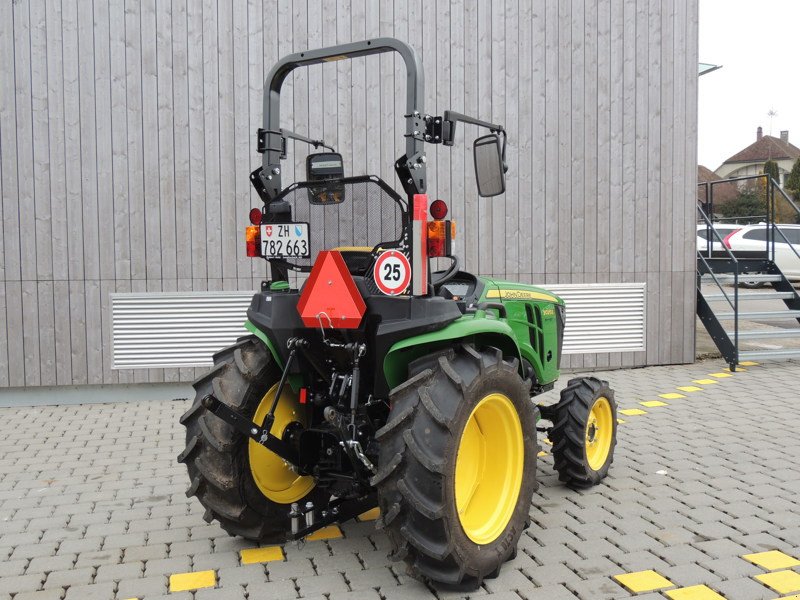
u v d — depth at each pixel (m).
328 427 3.50
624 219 8.16
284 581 3.28
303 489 3.83
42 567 3.47
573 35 7.89
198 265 7.19
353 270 3.42
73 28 6.88
